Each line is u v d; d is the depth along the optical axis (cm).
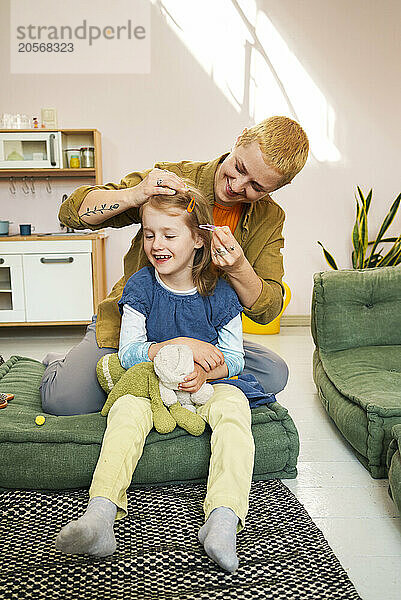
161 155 483
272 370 225
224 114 480
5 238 434
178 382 174
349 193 488
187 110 480
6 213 484
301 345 412
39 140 447
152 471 176
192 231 181
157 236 178
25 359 270
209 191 199
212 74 477
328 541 159
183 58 475
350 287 273
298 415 261
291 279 495
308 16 473
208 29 473
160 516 162
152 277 193
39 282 440
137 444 163
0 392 222
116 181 483
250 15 472
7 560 141
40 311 443
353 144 484
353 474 202
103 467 153
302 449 223
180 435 179
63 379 206
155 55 474
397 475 163
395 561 150
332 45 475
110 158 481
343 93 480
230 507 146
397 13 473
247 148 180
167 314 190
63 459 173
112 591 131
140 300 189
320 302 273
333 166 486
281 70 478
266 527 158
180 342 183
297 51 476
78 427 184
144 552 145
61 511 165
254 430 186
